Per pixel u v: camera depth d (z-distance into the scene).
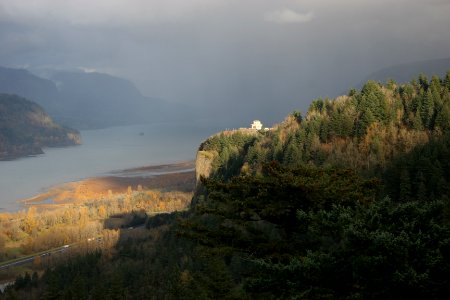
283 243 24.41
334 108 175.00
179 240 134.88
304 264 18.05
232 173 176.25
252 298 23.97
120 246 165.62
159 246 145.00
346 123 153.00
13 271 172.62
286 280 18.78
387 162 120.06
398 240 15.92
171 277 99.88
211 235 25.95
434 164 98.06
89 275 129.25
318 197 23.33
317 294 17.73
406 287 15.79
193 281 71.25
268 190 24.66
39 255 196.75
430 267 15.84
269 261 21.38
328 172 25.72
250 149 173.62
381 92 165.50
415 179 95.19
